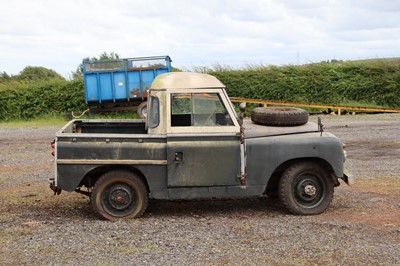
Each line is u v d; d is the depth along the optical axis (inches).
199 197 318.3
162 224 308.5
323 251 259.8
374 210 335.6
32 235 289.1
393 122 809.5
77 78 1067.3
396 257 251.3
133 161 313.7
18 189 411.8
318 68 1067.3
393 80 1042.7
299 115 326.6
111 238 282.2
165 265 242.8
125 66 933.2
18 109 1038.4
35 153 577.6
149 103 332.5
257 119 332.5
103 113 963.3
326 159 320.2
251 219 319.0
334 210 337.1
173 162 314.3
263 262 246.1
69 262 248.1
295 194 326.0
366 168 471.2
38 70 1274.6
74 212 342.0
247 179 319.0
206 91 317.4
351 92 1060.5
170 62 944.9
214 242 274.4
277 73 1063.0
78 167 314.5
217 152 315.9
